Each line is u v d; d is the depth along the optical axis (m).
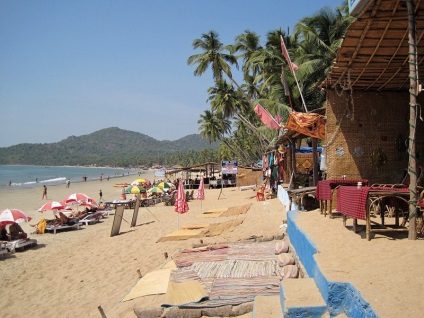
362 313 3.77
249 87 42.84
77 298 8.30
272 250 9.28
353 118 9.41
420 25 6.18
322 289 4.61
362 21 6.14
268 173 26.14
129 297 7.27
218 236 12.40
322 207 9.28
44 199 41.12
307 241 6.39
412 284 4.02
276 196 22.58
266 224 13.50
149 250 11.70
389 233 6.43
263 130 33.47
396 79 8.66
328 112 9.48
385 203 7.03
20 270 11.19
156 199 28.88
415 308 3.49
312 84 24.91
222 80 43.03
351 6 6.12
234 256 8.96
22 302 8.50
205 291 6.72
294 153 16.38
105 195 43.72
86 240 15.06
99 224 19.83
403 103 9.45
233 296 6.37
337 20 24.09
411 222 5.79
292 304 4.41
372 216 8.30
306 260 6.48
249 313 5.96
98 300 7.92
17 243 13.82
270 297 5.60
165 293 7.09
